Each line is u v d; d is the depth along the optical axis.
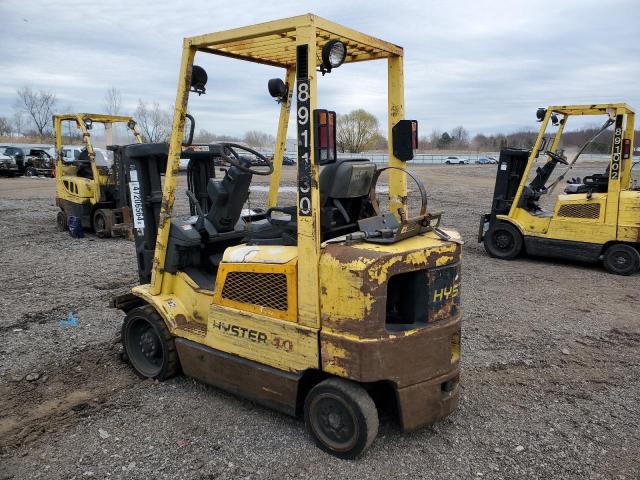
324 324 3.26
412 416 3.36
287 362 3.46
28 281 7.57
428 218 3.60
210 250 4.64
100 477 3.22
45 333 5.54
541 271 8.52
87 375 4.60
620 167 8.09
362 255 3.13
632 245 8.30
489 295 7.09
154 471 3.27
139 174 4.79
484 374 4.68
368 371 3.13
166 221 4.33
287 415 3.88
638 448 3.56
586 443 3.61
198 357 4.05
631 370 4.81
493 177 32.44
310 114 3.07
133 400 4.13
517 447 3.55
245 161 4.33
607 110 8.06
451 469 3.30
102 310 6.27
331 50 3.09
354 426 3.25
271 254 3.58
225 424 3.77
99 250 9.84
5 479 3.20
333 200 3.54
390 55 3.90
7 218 13.63
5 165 26.56
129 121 11.91
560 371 4.77
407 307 3.43
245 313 3.64
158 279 4.42
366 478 3.20
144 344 4.59
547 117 8.63
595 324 5.99
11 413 3.98
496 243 9.45
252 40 3.87
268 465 3.32
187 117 4.11
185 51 3.87
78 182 11.27
